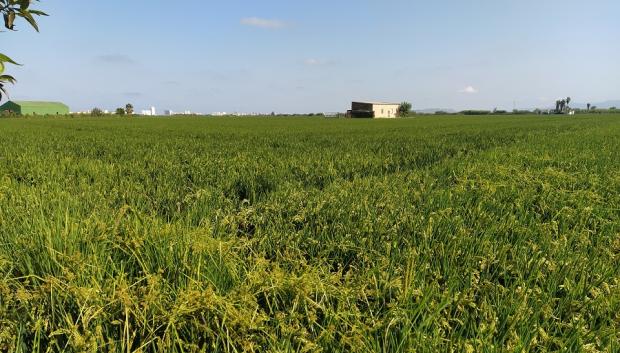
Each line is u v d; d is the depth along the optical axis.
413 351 2.03
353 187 5.95
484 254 3.31
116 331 2.24
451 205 4.79
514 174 7.25
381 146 14.98
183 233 3.19
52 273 2.71
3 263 2.69
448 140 18.80
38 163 8.17
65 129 30.45
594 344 2.22
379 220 3.97
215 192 5.46
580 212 4.71
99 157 10.74
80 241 3.02
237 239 3.51
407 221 4.06
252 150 12.97
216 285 2.64
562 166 8.53
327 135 23.81
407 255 3.18
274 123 52.59
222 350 2.17
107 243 3.03
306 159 9.83
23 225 3.34
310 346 2.06
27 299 2.30
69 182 6.21
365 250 3.29
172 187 6.05
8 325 2.19
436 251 3.34
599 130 27.56
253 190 5.79
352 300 2.53
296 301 2.39
